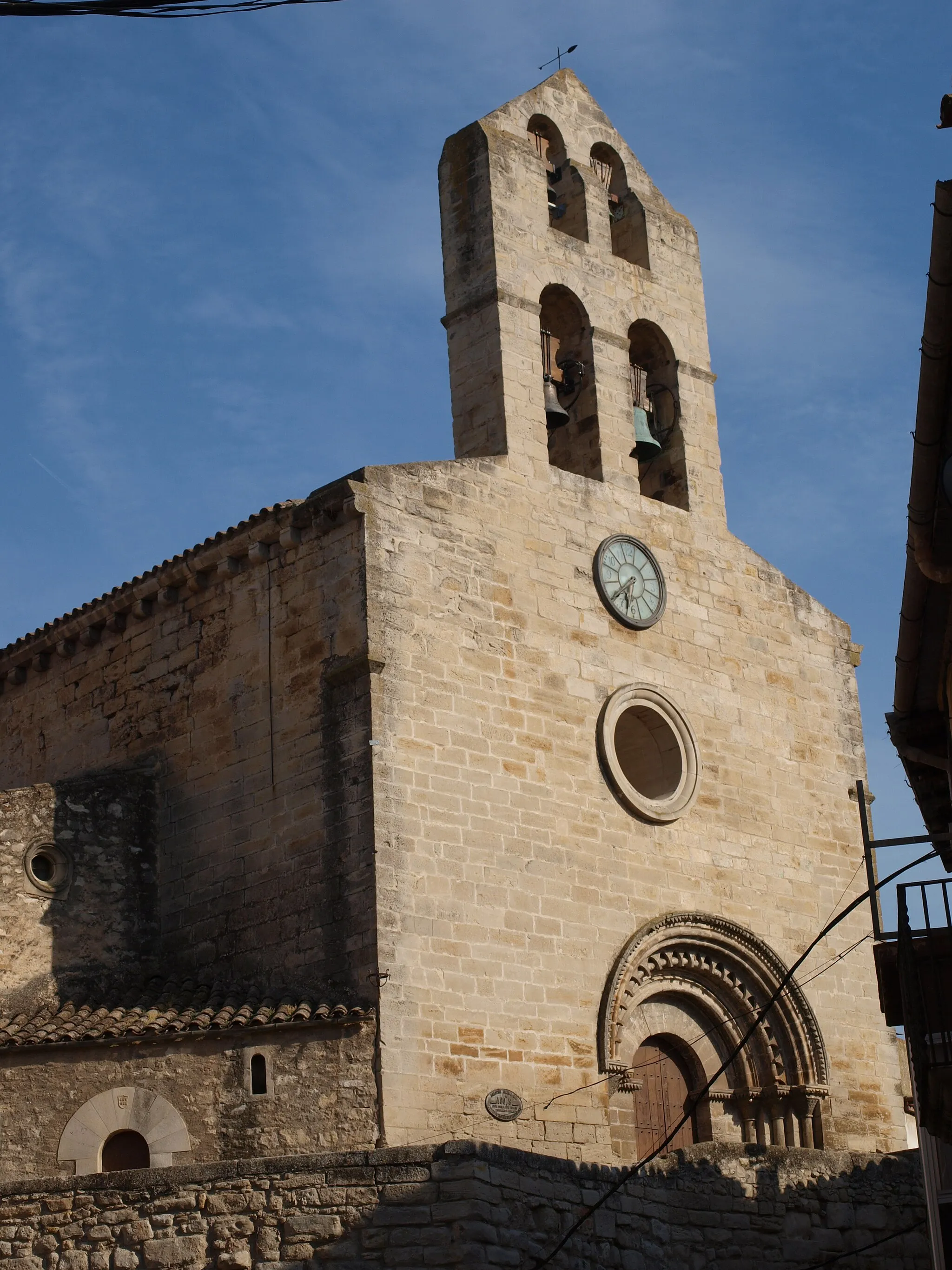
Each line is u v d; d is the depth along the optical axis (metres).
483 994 30.19
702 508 37.66
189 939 32.03
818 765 37.38
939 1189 28.05
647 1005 33.41
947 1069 22.92
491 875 31.08
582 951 31.86
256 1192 24.50
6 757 37.25
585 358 37.06
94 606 35.47
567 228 38.47
